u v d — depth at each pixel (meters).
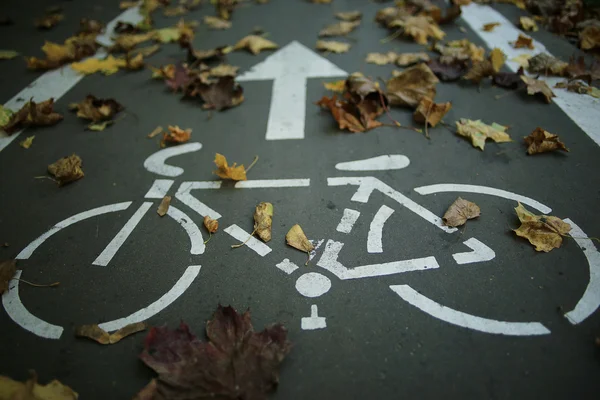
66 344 2.10
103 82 4.43
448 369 1.90
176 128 3.44
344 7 5.93
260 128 3.58
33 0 6.88
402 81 3.70
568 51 4.30
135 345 2.07
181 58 4.80
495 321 2.07
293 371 1.93
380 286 2.26
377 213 2.70
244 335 2.01
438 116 3.39
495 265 2.33
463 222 2.56
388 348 1.99
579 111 3.46
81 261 2.52
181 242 2.59
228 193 2.94
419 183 2.91
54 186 3.10
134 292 2.32
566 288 2.19
